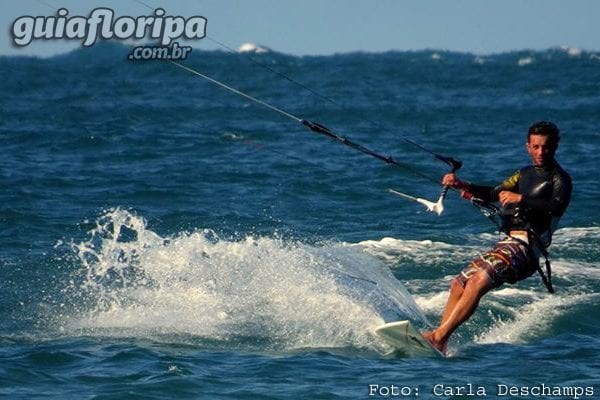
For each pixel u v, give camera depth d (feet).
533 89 525.34
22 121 337.31
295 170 228.63
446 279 134.31
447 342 106.01
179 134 297.53
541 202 100.27
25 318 110.93
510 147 282.77
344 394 86.28
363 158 252.42
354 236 163.43
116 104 409.69
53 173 220.43
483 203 105.50
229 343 102.58
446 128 340.80
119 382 87.97
